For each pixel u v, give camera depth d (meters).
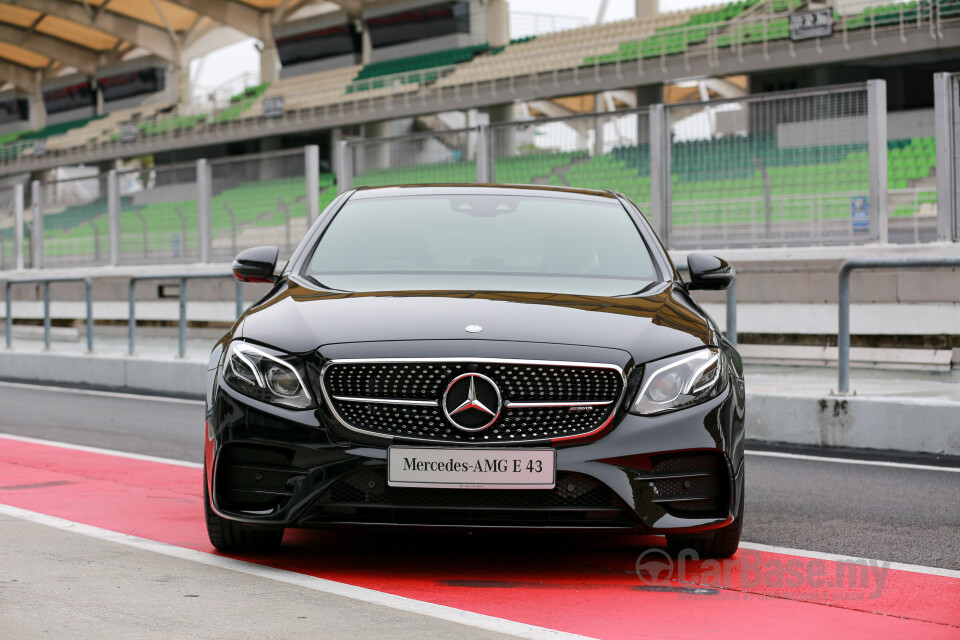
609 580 3.62
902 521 4.79
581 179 12.52
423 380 3.49
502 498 3.47
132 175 17.58
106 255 18.12
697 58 29.97
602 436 3.49
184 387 10.73
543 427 3.49
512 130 12.87
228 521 3.76
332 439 3.48
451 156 13.41
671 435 3.53
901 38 26.64
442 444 3.44
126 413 9.17
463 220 4.86
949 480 5.93
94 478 5.77
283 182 15.22
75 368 11.99
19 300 19.77
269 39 48.00
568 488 3.46
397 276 4.34
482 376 3.47
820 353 11.34
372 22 44.41
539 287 4.18
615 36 35.88
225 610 3.12
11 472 5.97
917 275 10.87
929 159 24.22
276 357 3.61
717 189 11.70
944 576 3.77
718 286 4.70
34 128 61.12
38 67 60.81
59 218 18.86
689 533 3.58
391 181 13.77
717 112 11.65
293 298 4.04
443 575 3.66
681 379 3.60
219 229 16.30
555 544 4.19
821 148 11.17
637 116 12.13
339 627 2.97
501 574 3.69
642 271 4.53
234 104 45.97
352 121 38.88
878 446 7.09
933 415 6.90
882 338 11.07
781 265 11.70
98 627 2.91
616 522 3.51
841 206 11.12
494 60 37.00
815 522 4.75
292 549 4.02
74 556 3.78
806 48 28.02
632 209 5.15
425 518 3.49
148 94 55.59
